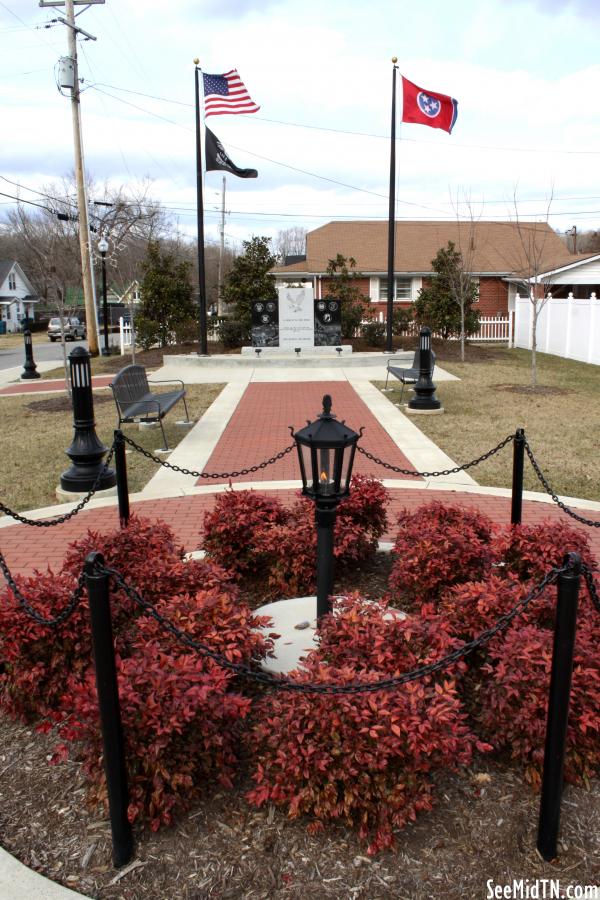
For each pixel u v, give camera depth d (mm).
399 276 33969
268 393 15609
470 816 3000
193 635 3471
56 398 16219
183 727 2955
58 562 6137
